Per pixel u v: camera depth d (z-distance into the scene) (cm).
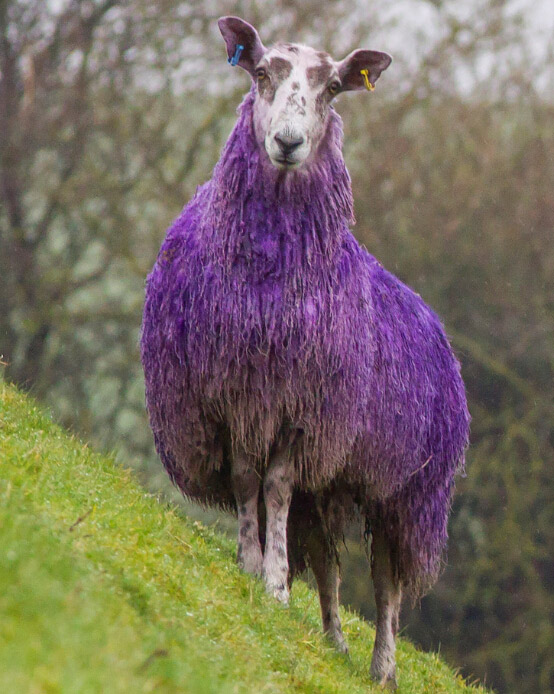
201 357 2406
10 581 1367
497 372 8094
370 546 2862
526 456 7938
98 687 1226
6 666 1171
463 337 8000
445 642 7981
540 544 7969
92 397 8506
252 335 2373
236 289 2373
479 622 8006
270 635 2086
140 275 8075
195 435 2491
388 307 2728
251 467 2481
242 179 2398
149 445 7975
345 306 2445
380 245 8125
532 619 7731
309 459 2459
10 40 8719
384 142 8188
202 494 2680
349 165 8250
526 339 8150
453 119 8338
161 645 1539
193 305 2414
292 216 2397
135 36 8450
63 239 9162
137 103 8475
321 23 8188
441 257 8181
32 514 1736
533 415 7888
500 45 8419
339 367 2422
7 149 8531
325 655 2267
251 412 2398
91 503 2141
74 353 8481
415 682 3045
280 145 2334
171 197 8169
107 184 8294
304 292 2388
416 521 2808
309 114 2386
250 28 2538
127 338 8469
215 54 8288
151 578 1919
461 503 8056
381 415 2619
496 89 8512
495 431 8094
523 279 8225
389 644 2762
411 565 2822
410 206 8188
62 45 8656
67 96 8550
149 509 2434
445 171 8281
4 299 8562
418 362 2759
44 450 2361
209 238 2414
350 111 8244
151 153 8244
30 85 8538
